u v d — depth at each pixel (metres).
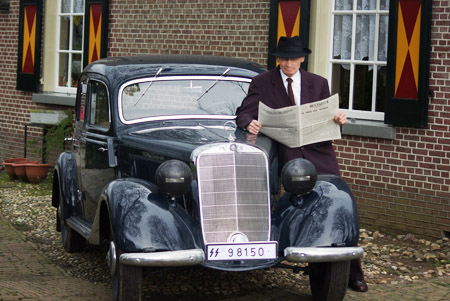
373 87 8.73
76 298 5.67
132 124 6.11
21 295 5.67
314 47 9.12
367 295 5.83
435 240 7.91
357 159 8.53
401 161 8.16
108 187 5.30
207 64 6.51
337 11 9.00
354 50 8.88
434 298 5.79
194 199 5.08
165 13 10.88
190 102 6.24
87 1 12.12
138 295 5.00
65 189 7.21
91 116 6.83
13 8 13.66
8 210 9.77
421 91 7.88
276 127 5.50
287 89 5.71
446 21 7.77
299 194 5.17
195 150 5.17
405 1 8.02
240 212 5.05
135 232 4.84
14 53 13.67
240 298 5.71
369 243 7.88
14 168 12.08
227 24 10.04
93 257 7.32
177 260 4.71
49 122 12.27
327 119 5.45
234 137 5.42
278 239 5.07
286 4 9.22
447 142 7.80
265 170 5.16
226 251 4.88
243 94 6.34
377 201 8.39
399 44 8.07
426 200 7.97
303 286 6.16
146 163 5.68
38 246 7.84
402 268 6.90
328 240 4.94
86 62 12.24
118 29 11.64
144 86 6.28
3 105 13.93
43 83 13.17
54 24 13.11
